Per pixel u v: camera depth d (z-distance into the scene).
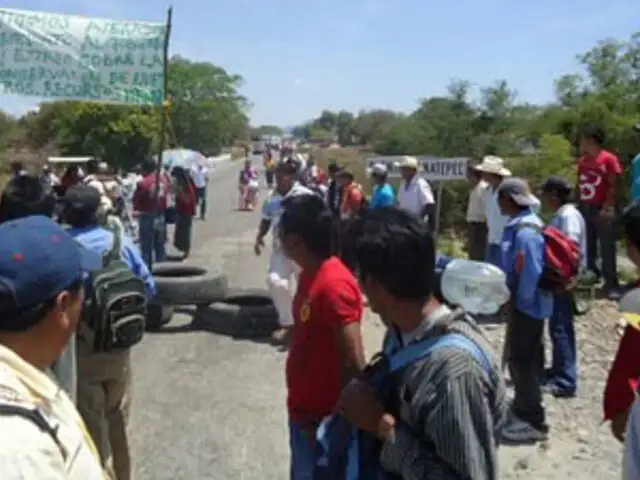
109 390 4.45
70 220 4.46
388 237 2.25
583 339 8.90
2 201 4.05
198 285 9.47
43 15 8.97
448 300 2.58
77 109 45.38
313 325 3.47
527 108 25.78
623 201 11.43
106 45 9.14
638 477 2.61
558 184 7.51
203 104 85.69
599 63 22.41
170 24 9.28
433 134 26.50
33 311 1.78
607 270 10.49
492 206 9.68
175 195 15.41
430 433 2.12
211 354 8.52
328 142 91.62
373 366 2.39
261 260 15.81
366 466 2.39
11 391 1.56
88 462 1.63
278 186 8.88
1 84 8.91
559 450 5.97
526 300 5.98
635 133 16.64
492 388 2.19
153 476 5.44
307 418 3.55
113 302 4.20
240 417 6.61
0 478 1.38
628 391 3.06
